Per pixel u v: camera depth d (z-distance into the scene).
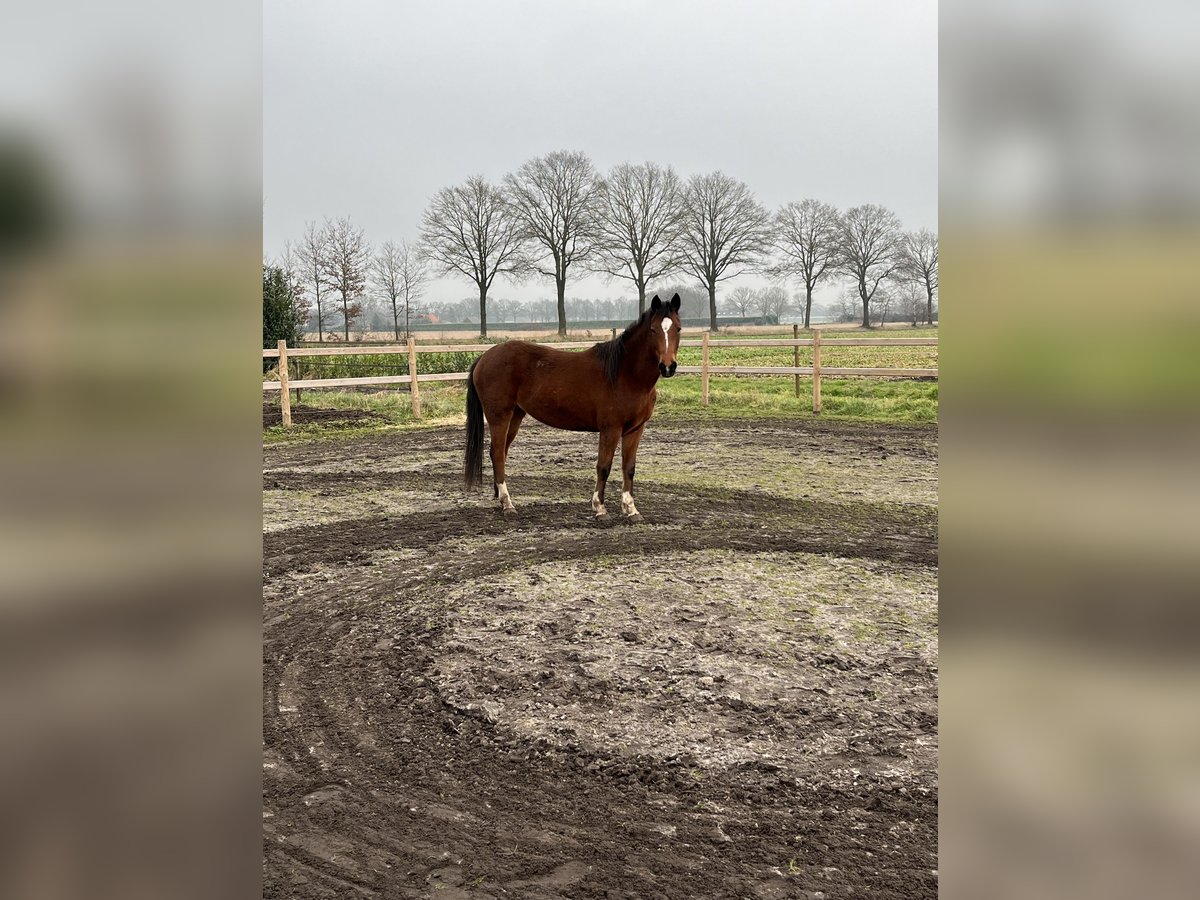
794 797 2.93
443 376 14.33
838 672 4.00
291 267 27.62
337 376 17.06
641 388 6.98
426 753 3.27
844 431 12.40
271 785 3.03
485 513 7.55
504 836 2.70
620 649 4.31
